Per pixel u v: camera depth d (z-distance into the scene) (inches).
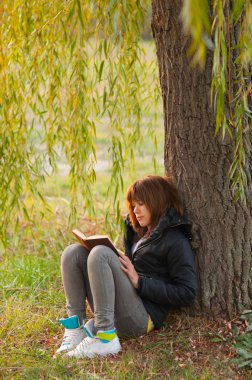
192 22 91.3
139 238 157.1
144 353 143.1
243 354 137.4
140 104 205.6
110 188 166.9
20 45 168.9
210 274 150.9
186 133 148.7
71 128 178.5
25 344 152.6
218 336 145.6
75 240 236.8
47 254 219.3
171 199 149.6
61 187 324.8
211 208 148.7
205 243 150.3
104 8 155.0
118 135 188.7
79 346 143.2
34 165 201.2
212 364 136.6
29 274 200.2
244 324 147.3
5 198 183.3
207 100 144.7
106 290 141.0
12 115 179.0
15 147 183.2
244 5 120.1
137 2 170.1
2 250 228.5
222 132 138.6
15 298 181.0
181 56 145.4
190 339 145.5
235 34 139.8
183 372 134.0
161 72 152.2
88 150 175.5
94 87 179.2
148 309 148.6
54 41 173.8
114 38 158.7
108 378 133.6
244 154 139.9
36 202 203.3
